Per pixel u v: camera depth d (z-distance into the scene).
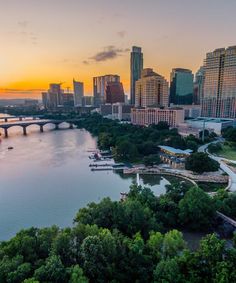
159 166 173.62
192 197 87.06
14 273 47.91
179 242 61.00
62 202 114.25
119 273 54.78
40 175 155.88
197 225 84.94
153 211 88.44
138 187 105.94
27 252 56.41
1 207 108.38
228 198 94.62
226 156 196.00
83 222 76.00
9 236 86.06
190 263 51.28
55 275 47.38
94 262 53.44
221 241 54.06
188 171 159.00
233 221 84.69
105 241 57.19
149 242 62.94
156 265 56.47
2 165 178.12
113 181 146.38
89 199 118.19
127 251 59.97
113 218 77.38
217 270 47.56
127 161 189.25
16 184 138.62
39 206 109.50
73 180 147.50
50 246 59.78
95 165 177.75
